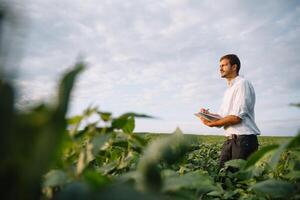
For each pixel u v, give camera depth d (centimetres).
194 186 111
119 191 54
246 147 505
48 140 43
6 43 40
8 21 39
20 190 43
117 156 166
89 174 74
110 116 116
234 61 571
